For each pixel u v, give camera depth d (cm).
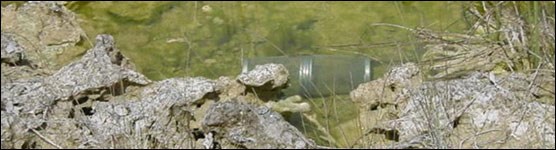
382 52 281
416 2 315
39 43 272
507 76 229
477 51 257
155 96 217
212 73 278
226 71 279
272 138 196
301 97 255
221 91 228
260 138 196
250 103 220
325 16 309
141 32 300
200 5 316
